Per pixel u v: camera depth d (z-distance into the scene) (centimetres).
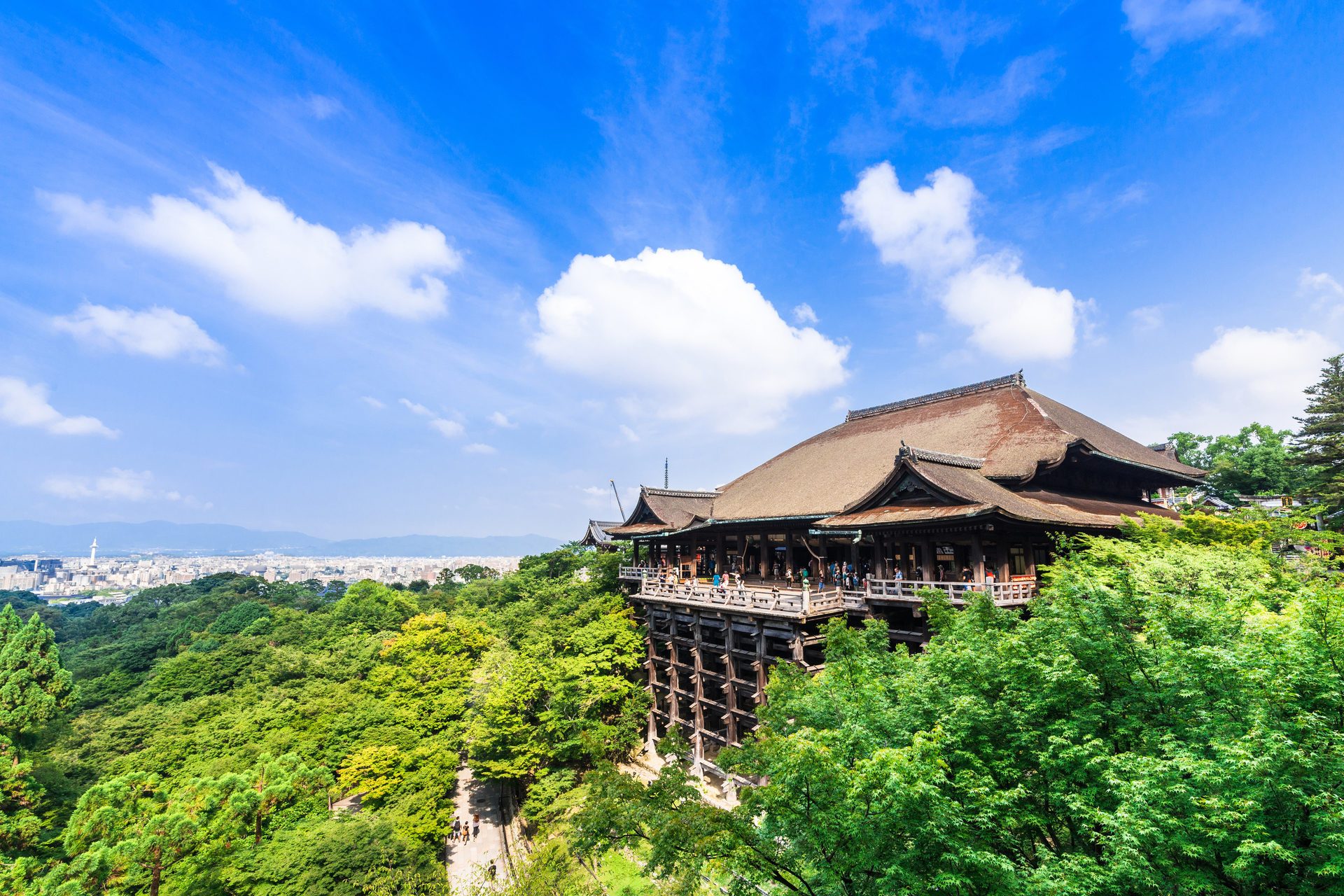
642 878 2684
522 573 8006
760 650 3541
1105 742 1315
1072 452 3659
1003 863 1120
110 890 2778
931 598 2342
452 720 4709
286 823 3450
